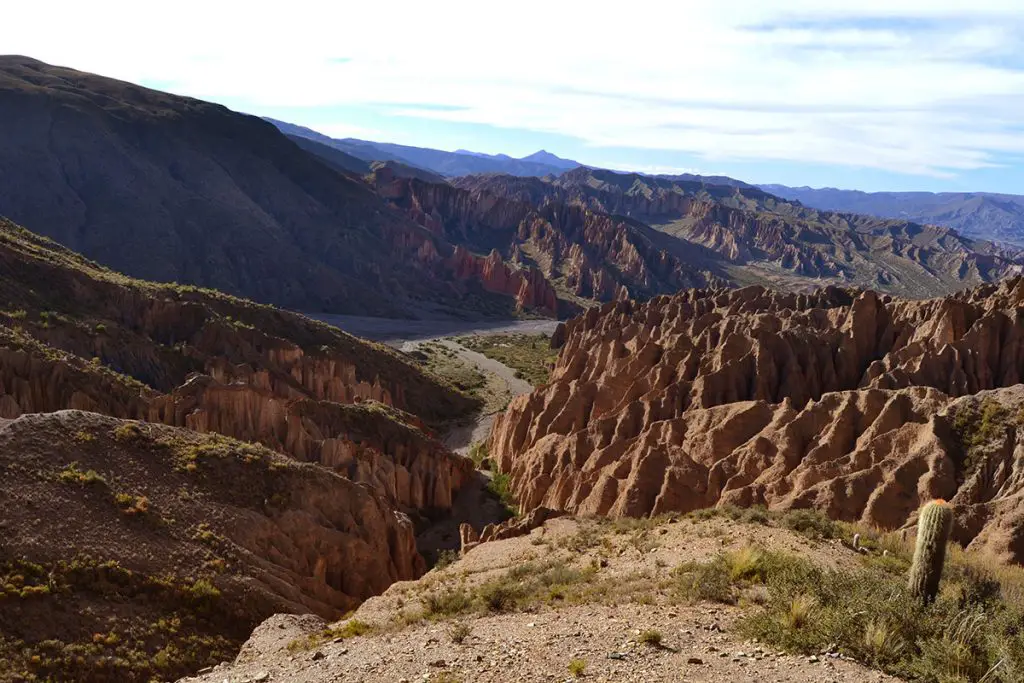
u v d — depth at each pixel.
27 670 27.05
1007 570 26.12
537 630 19.84
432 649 19.75
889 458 43.69
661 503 48.66
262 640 27.86
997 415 43.06
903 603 17.30
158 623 32.22
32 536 32.88
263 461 46.94
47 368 59.03
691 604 20.34
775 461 48.72
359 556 45.56
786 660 15.73
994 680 14.44
